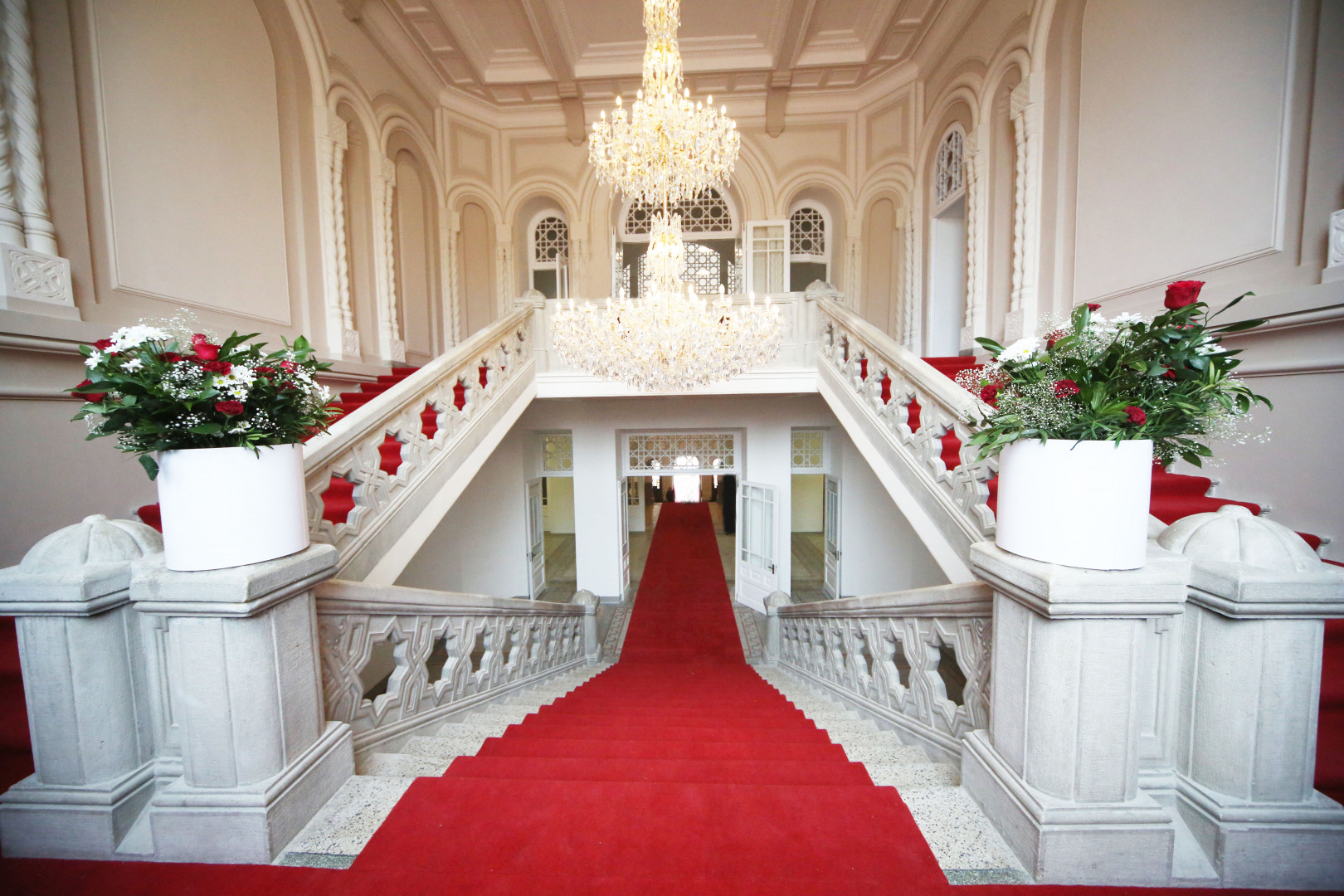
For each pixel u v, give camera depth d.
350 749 1.62
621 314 3.57
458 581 7.14
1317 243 2.60
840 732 2.50
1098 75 4.04
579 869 1.23
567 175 8.24
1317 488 2.51
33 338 2.53
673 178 3.78
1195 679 1.25
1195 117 3.25
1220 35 3.07
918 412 3.74
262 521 1.33
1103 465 1.16
